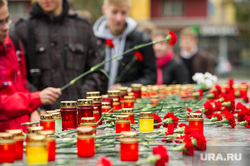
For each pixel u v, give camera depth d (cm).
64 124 265
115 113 288
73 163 184
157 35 697
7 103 325
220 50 4150
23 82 375
